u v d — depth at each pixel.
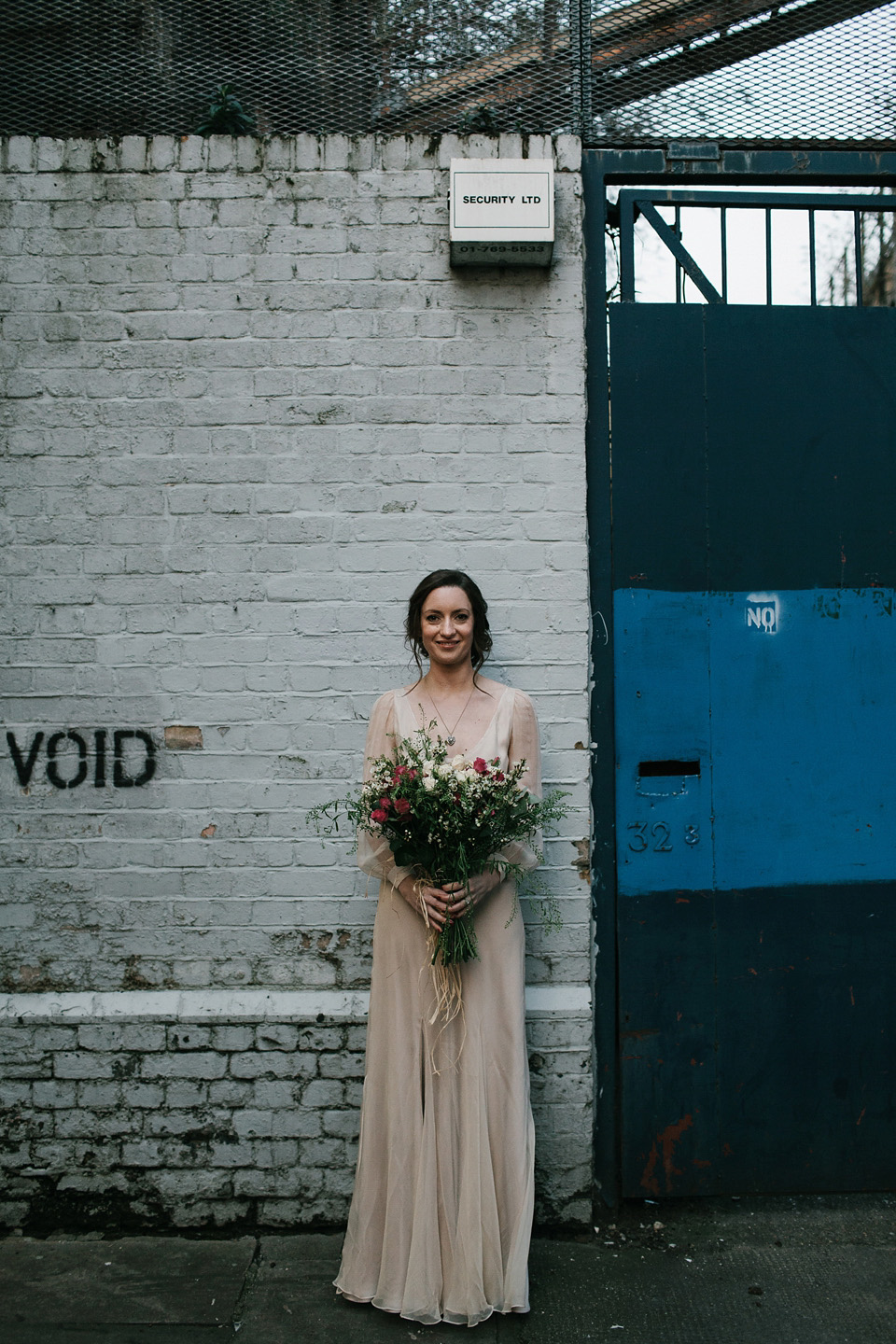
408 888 2.37
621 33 2.99
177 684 2.83
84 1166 2.76
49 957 2.81
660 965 2.86
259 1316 2.35
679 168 2.95
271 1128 2.76
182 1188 2.75
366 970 2.80
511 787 2.24
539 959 2.80
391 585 2.82
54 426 2.83
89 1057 2.77
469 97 3.01
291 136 2.84
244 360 2.83
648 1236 2.72
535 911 2.79
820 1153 2.89
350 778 2.81
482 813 2.18
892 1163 2.90
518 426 2.83
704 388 2.91
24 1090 2.77
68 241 2.84
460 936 2.29
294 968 2.80
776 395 2.93
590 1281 2.51
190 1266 2.57
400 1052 2.39
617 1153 2.86
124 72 3.03
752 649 2.90
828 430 2.94
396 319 2.84
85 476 2.83
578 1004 2.76
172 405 2.83
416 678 2.81
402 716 2.49
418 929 2.41
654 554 2.89
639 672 2.87
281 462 2.83
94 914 2.81
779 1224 2.77
